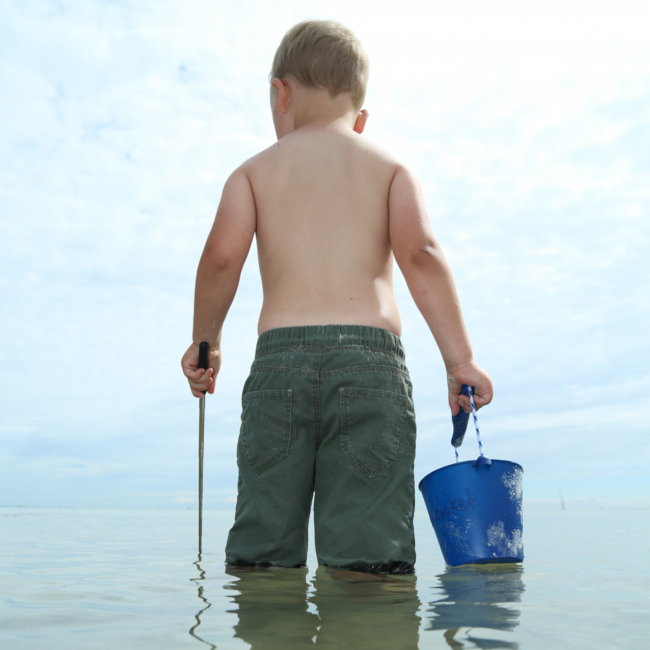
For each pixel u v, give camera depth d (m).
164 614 0.85
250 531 1.49
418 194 1.71
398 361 1.56
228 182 1.77
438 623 0.79
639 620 0.82
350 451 1.46
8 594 1.04
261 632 0.73
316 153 1.73
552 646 0.68
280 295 1.61
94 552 2.12
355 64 1.84
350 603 0.94
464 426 1.77
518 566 1.55
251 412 1.54
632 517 6.70
